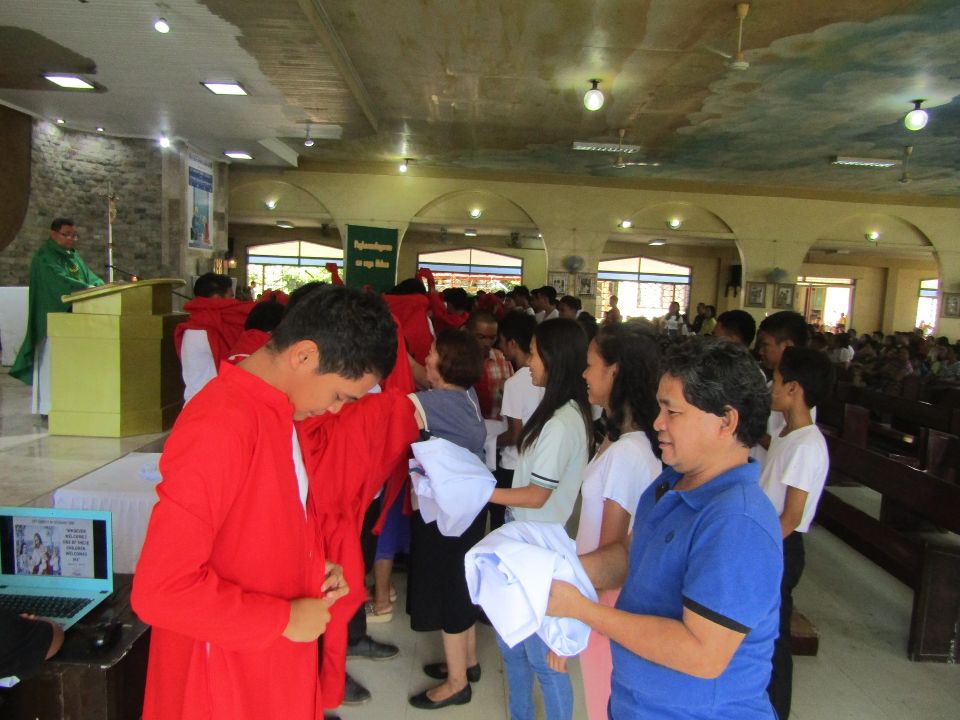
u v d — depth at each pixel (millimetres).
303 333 1039
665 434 1114
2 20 5066
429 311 4348
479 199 13484
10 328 7574
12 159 7750
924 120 7055
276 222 14422
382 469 1717
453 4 5223
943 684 2547
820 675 2586
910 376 6328
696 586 980
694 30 5574
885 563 3641
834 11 5148
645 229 13219
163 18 4984
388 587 2789
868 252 16844
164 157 9109
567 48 6094
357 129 8719
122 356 4621
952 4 4977
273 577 1078
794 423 1946
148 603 907
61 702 1508
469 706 2225
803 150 9906
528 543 1183
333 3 5227
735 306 17953
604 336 1681
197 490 936
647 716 1100
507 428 2975
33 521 1700
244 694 1094
